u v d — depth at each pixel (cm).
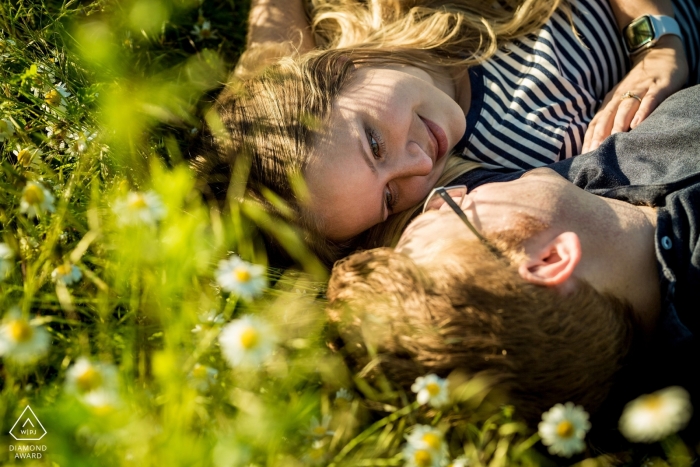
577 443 120
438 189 154
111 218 142
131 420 111
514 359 131
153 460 108
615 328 140
